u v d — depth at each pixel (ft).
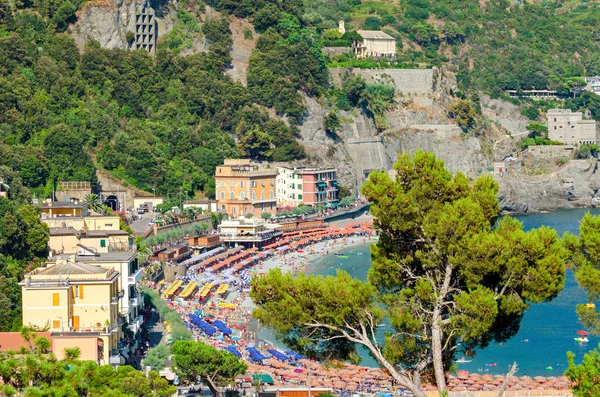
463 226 467.52
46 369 466.29
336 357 485.97
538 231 477.36
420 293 476.95
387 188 483.51
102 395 513.86
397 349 483.51
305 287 473.26
